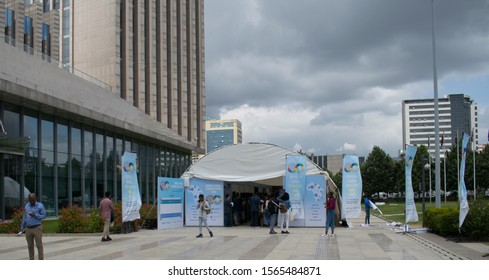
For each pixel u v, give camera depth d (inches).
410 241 698.2
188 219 1050.1
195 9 3152.1
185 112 2849.4
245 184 1339.8
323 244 671.8
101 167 1572.3
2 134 1021.2
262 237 783.1
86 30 2301.9
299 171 986.7
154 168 2028.8
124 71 2316.7
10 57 1189.1
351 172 964.6
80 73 1818.4
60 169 1333.7
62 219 888.3
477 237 695.7
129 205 875.4
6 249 647.1
